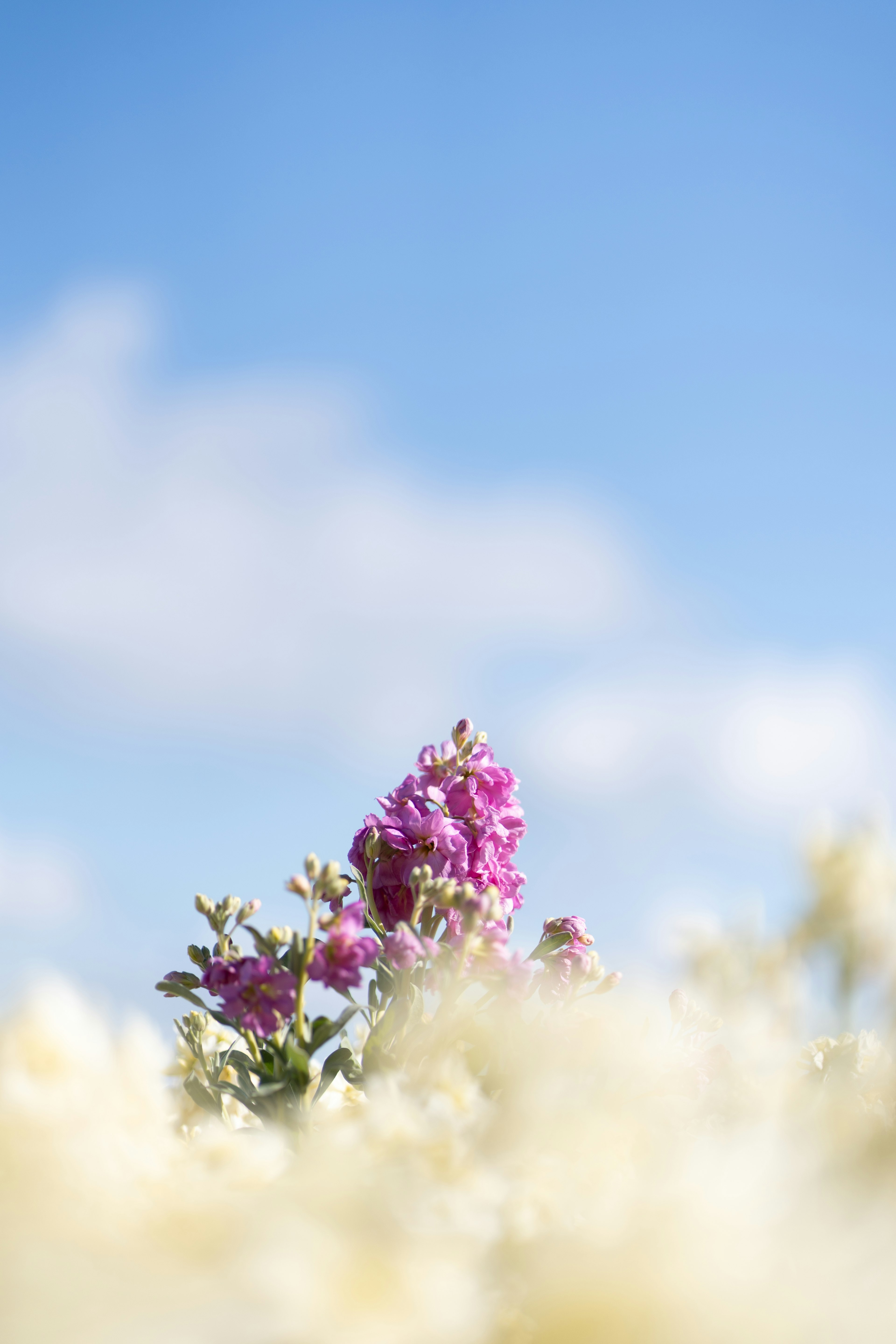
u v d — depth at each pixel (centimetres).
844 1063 112
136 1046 104
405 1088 110
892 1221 96
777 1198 98
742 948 104
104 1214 98
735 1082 107
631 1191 100
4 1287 87
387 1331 88
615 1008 107
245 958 121
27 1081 99
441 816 134
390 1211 96
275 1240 92
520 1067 106
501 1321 95
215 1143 103
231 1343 86
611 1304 94
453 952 120
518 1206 99
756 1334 92
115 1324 85
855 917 101
